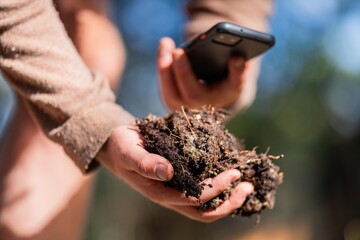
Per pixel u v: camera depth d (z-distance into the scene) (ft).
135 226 10.66
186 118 2.43
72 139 2.62
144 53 12.54
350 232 8.52
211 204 2.47
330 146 11.89
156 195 2.41
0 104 10.10
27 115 3.47
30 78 2.63
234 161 2.45
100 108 2.64
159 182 2.38
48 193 3.43
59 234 3.44
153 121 2.51
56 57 2.67
